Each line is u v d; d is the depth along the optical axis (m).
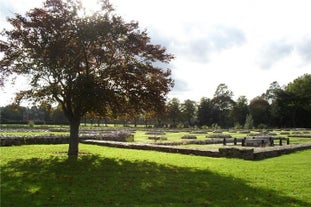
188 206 9.40
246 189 11.72
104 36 19.80
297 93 112.31
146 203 9.62
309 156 23.17
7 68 19.89
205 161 19.50
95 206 9.18
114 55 21.08
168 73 21.20
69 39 18.70
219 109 125.12
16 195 10.08
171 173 14.78
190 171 15.44
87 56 20.41
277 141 40.31
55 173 14.12
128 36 20.23
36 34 19.38
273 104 114.44
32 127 68.44
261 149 23.61
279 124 112.88
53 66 19.39
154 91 20.27
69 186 11.65
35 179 12.66
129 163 17.80
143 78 20.47
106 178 13.32
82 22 19.02
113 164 17.28
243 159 20.98
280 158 21.83
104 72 20.28
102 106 19.19
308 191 11.59
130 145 27.62
